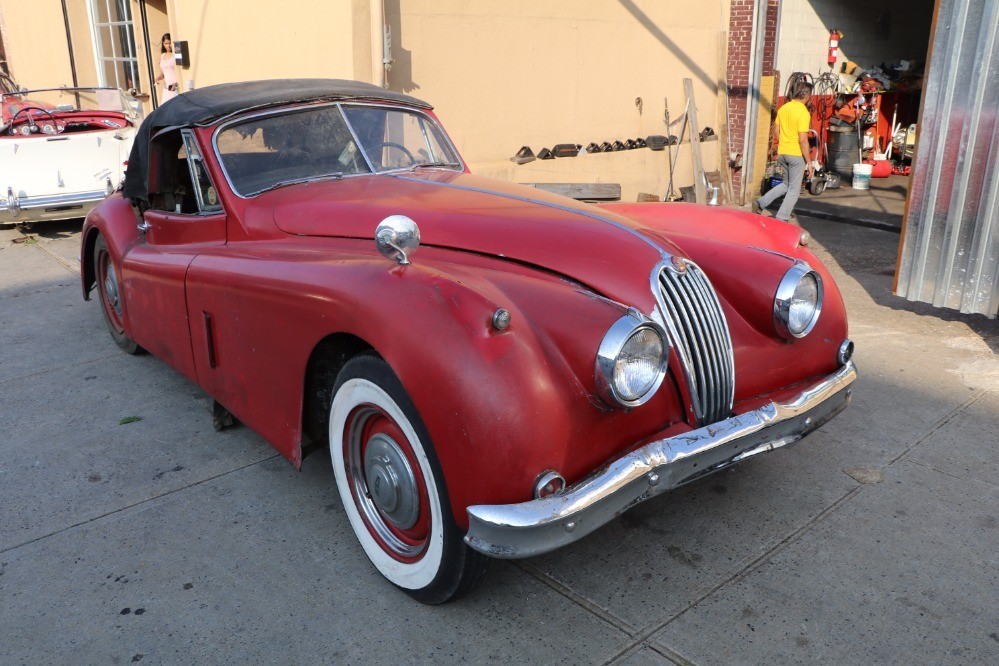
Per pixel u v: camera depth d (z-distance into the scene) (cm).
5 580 271
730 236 327
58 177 796
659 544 288
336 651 238
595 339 220
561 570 274
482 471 211
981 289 486
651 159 983
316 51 703
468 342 214
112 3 1210
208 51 852
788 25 1158
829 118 1230
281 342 280
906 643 237
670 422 253
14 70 1558
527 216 289
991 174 467
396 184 347
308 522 307
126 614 254
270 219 328
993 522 299
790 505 312
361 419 260
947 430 373
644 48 934
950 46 473
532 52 814
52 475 342
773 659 231
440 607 257
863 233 851
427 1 712
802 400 273
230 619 252
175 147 392
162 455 360
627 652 235
